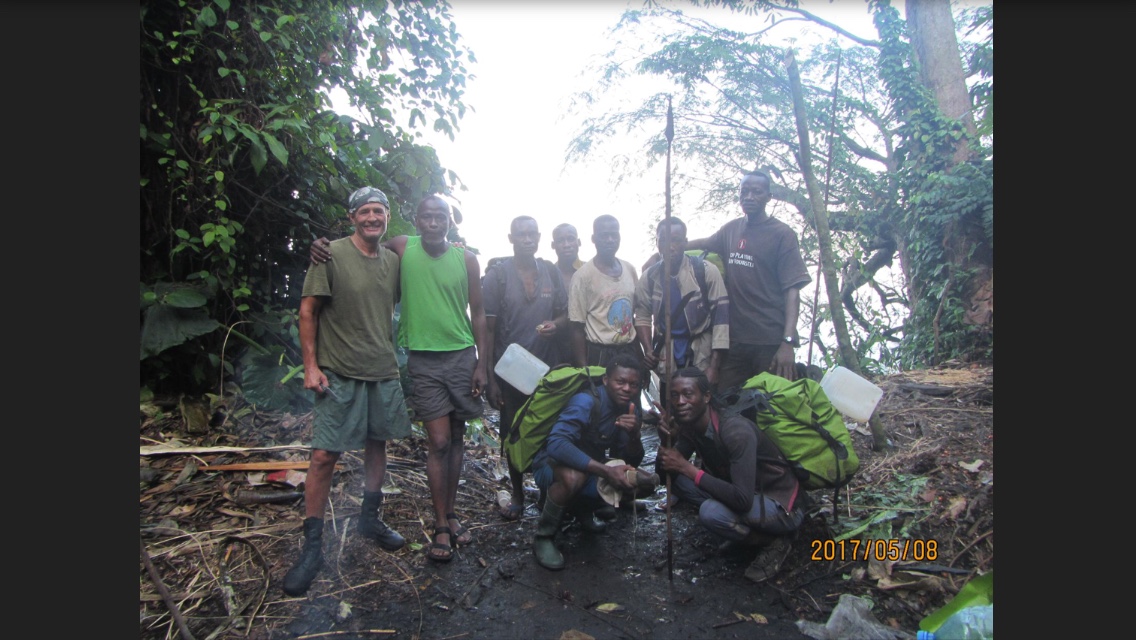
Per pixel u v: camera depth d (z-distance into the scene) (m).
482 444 4.73
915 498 3.46
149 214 4.09
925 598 2.80
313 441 2.80
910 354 7.34
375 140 4.62
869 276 9.59
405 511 3.46
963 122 7.80
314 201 4.56
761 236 3.75
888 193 9.36
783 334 3.67
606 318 3.68
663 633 2.60
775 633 2.61
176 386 4.16
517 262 3.76
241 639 2.47
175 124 4.11
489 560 3.13
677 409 3.00
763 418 3.07
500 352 3.76
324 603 2.71
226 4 3.89
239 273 4.36
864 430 4.38
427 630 2.59
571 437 3.05
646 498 4.02
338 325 2.85
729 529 2.99
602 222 3.65
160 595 2.61
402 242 3.19
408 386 4.48
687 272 3.70
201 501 3.27
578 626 2.64
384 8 4.70
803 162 3.96
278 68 4.34
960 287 6.64
